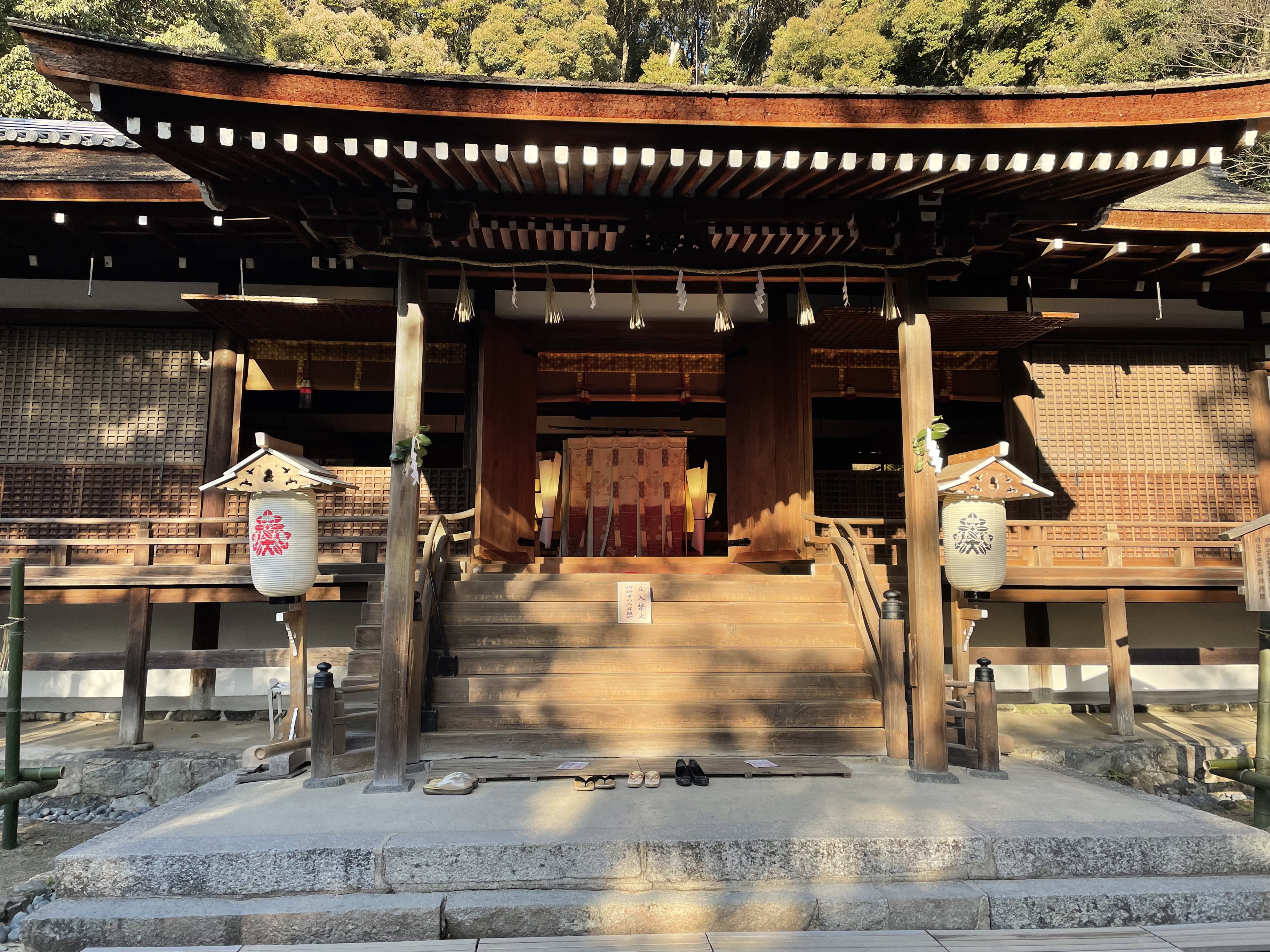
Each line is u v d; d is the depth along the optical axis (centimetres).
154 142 495
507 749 576
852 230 596
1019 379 930
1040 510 912
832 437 1396
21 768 637
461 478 862
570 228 634
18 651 589
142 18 1905
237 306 777
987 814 454
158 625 918
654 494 1041
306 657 646
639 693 620
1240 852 420
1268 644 575
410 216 554
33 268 869
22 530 841
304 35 2794
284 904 382
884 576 772
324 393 1227
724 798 482
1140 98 504
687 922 379
